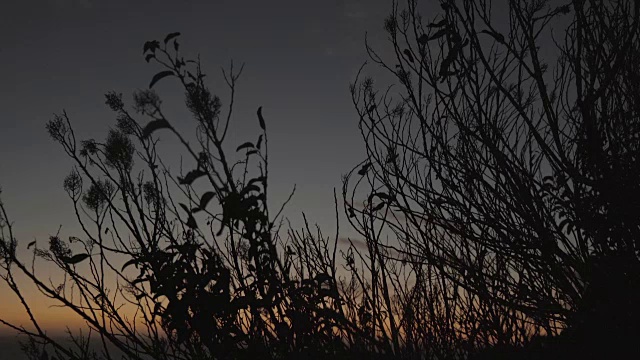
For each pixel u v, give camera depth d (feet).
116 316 8.63
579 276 8.13
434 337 8.34
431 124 8.26
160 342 8.86
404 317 8.61
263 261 6.91
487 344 8.25
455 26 7.88
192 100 6.23
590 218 7.48
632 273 7.40
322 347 7.58
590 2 7.80
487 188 7.78
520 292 8.11
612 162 7.55
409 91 8.21
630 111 7.88
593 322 7.59
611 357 7.46
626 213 7.32
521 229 7.93
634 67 8.04
